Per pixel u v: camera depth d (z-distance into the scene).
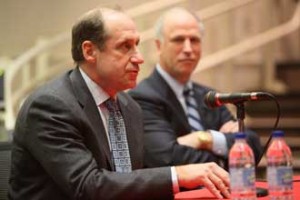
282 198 2.94
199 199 3.43
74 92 3.59
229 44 10.38
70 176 3.27
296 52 10.96
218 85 10.09
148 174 3.28
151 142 5.04
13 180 3.63
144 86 5.28
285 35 10.70
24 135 3.49
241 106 3.38
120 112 3.92
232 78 10.22
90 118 3.58
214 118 5.46
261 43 10.17
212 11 10.01
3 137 4.57
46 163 3.37
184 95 5.41
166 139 5.03
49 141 3.37
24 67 9.86
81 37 3.66
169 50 5.34
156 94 5.22
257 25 10.49
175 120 5.23
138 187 3.24
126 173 3.29
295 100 9.86
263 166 7.19
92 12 3.66
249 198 2.93
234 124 5.27
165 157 4.97
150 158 5.02
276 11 10.62
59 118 3.41
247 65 10.47
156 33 5.52
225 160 5.09
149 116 5.12
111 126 3.81
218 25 10.34
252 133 5.25
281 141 2.99
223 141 5.06
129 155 3.84
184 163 4.95
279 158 2.96
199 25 5.46
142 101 5.17
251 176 2.95
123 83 3.67
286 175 2.95
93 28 3.61
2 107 7.38
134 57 3.65
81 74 3.70
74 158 3.31
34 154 3.45
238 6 10.13
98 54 3.63
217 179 3.27
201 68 9.66
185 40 5.34
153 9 9.83
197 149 5.04
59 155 3.33
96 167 3.33
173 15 5.42
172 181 3.26
